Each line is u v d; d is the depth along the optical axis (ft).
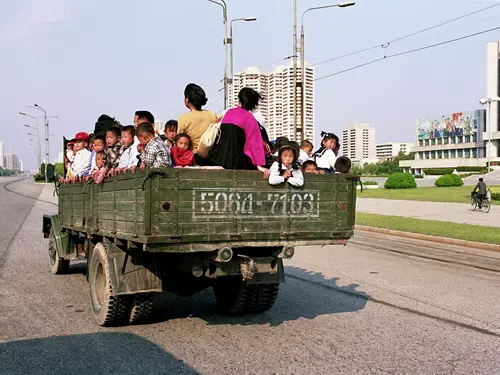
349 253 41.37
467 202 100.63
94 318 21.13
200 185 16.98
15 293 26.03
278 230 18.38
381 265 35.45
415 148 434.71
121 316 19.70
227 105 92.17
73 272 32.09
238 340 18.53
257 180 17.95
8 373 15.14
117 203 18.75
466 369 15.76
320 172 20.13
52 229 31.32
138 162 21.31
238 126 19.17
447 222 65.26
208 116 21.68
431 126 422.41
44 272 31.96
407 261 37.50
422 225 61.57
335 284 28.78
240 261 18.01
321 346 17.88
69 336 18.86
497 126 342.44
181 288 20.74
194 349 17.47
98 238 22.57
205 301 24.91
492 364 16.22
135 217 16.97
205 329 19.95
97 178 20.63
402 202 106.01
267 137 21.74
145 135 19.12
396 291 27.04
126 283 18.83
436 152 416.87
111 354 16.89
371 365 16.02
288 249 18.45
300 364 16.06
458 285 28.76
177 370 15.46
